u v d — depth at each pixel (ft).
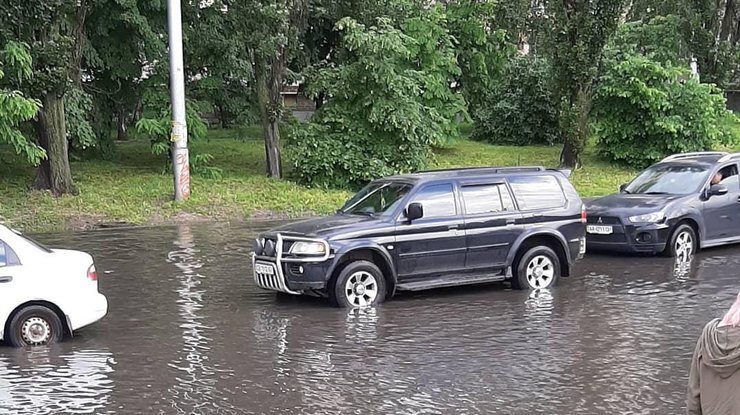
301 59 90.53
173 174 73.51
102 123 88.17
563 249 40.32
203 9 85.97
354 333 31.27
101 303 30.91
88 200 70.13
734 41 127.03
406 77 82.02
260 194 74.79
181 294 39.47
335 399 23.52
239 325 32.91
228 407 22.97
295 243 35.40
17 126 69.67
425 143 82.74
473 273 38.11
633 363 26.86
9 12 65.82
